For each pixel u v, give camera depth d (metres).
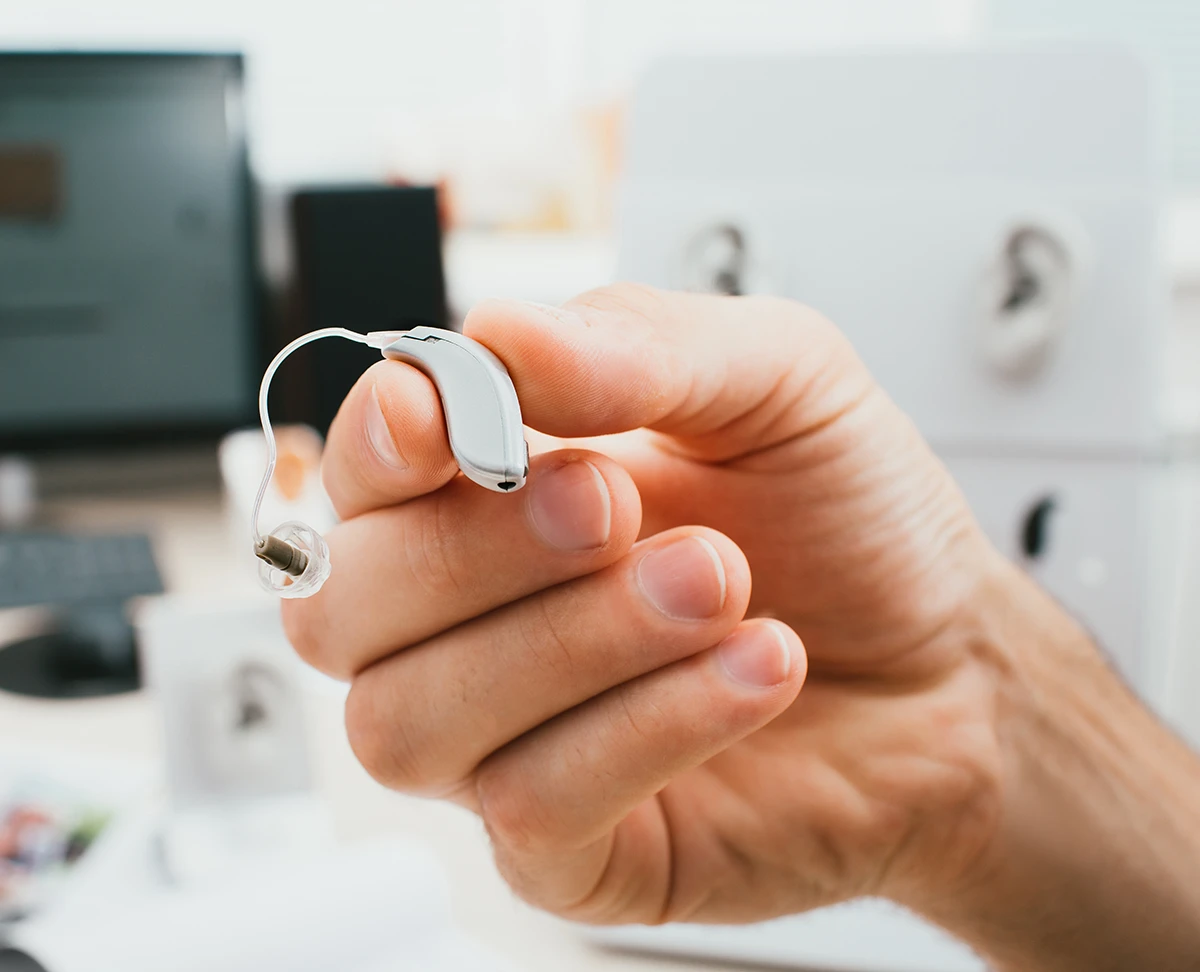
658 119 0.68
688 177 0.68
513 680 0.30
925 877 0.44
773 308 0.36
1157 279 0.64
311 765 0.63
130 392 1.10
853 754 0.42
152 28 1.55
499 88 1.70
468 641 0.31
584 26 1.70
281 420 0.75
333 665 0.33
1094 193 0.64
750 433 0.37
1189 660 1.08
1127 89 0.63
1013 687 0.44
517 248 1.40
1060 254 0.63
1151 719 0.46
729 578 0.29
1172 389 1.34
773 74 0.67
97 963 0.47
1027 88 0.64
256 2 1.58
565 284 1.37
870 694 0.43
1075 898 0.44
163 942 0.48
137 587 0.93
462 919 0.56
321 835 0.61
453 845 0.62
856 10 1.69
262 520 0.87
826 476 0.39
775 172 0.67
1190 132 1.67
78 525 1.15
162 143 1.07
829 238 0.66
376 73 1.65
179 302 1.10
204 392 1.12
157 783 0.68
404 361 0.27
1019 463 0.66
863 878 0.44
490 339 0.26
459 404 0.25
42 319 1.07
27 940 0.48
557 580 0.30
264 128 1.62
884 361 0.66
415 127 1.43
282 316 1.12
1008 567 0.46
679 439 0.37
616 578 0.30
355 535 0.31
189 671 0.61
